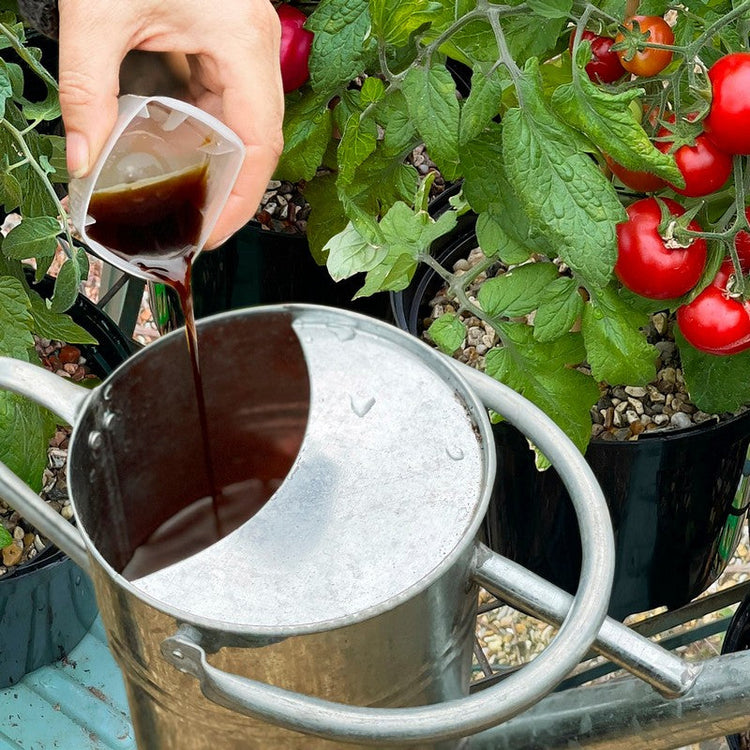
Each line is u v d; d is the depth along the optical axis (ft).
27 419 3.57
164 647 1.90
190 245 2.87
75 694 3.90
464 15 3.01
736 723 2.04
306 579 2.06
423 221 3.30
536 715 2.23
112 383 2.25
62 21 2.63
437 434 2.26
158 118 2.73
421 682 2.10
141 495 2.48
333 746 2.09
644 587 3.84
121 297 5.30
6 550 3.83
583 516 2.08
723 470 3.59
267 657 1.92
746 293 3.06
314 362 2.40
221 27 2.86
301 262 4.44
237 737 2.09
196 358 2.38
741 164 2.93
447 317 3.40
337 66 3.19
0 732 3.80
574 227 2.84
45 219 3.19
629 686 2.16
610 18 2.79
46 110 3.17
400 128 3.48
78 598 3.87
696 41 2.74
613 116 2.69
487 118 2.97
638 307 3.42
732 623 3.45
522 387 3.41
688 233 2.93
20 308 3.34
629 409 3.72
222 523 2.61
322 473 2.23
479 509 2.04
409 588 1.92
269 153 3.01
